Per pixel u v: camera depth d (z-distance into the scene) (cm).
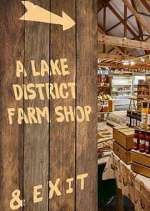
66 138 124
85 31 129
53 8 120
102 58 1059
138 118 733
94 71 132
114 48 1278
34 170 117
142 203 228
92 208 132
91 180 132
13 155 112
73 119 126
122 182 281
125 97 1506
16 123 112
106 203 389
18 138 113
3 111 109
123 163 279
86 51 129
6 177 110
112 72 1427
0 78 109
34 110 116
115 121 914
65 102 124
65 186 124
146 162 237
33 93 116
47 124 119
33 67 116
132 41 766
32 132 116
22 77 113
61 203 123
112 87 1434
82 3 127
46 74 119
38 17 116
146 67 1323
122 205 297
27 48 114
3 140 110
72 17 125
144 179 234
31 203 116
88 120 131
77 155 128
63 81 123
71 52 125
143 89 1033
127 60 1104
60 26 122
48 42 119
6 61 110
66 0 123
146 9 946
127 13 1040
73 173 127
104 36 729
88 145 131
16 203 112
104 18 1130
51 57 120
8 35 110
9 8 110
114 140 310
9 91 110
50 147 120
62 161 123
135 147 253
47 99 119
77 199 128
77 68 127
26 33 114
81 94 128
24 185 114
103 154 420
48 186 120
